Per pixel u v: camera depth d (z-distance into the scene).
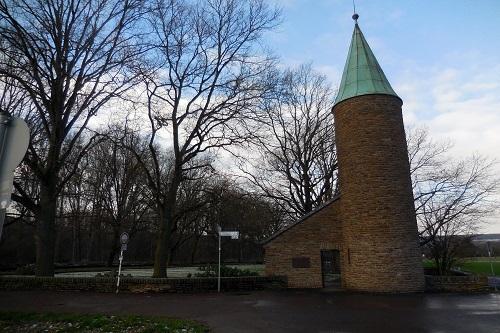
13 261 46.56
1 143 3.84
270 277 19.27
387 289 17.62
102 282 17.52
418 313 11.88
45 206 18.98
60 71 17.78
